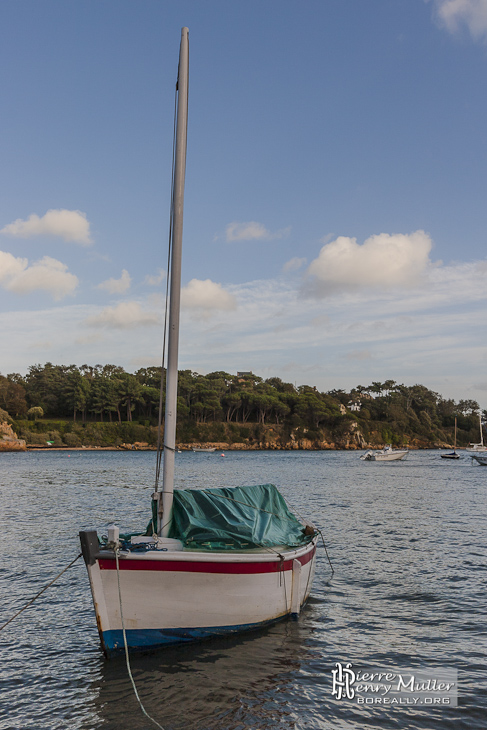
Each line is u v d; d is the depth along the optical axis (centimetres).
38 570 1605
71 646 1045
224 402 18862
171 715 770
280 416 19275
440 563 1756
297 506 3275
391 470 7881
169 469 1002
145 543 921
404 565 1728
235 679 876
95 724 751
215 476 6216
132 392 17050
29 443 14888
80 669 927
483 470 8112
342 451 17200
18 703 814
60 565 1664
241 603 992
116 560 855
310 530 1305
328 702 820
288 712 788
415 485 5122
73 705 802
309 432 18588
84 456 11681
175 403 1019
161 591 897
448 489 4716
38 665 954
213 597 948
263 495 1266
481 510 3194
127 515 2784
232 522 1066
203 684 857
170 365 1016
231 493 1171
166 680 864
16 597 1358
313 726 754
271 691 847
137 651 908
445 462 10875
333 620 1190
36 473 6291
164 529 990
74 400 16750
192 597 925
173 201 1043
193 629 946
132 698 815
